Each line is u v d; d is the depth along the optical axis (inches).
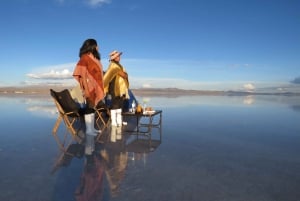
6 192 99.8
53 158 147.3
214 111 457.1
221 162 142.9
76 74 222.8
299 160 149.3
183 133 235.5
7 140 198.2
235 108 536.4
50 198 94.9
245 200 95.6
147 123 298.5
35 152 161.2
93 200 93.4
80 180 112.8
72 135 221.1
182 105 603.2
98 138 208.5
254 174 123.7
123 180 113.4
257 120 335.6
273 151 170.2
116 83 278.1
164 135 224.5
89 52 227.8
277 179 117.3
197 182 112.1
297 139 211.6
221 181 113.7
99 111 278.1
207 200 94.8
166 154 158.7
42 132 233.9
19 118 337.4
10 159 144.9
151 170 127.2
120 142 193.3
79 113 223.6
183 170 127.9
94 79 224.4
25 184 108.0
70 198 95.0
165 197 96.5
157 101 764.0
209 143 192.9
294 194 101.3
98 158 148.0
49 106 543.5
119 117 273.3
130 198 95.5
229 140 205.3
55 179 114.0
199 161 144.4
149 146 180.4
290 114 418.6
